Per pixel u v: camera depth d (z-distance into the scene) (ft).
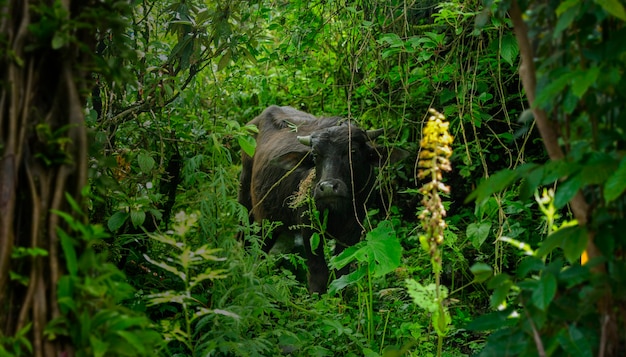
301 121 24.04
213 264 14.35
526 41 7.54
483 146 22.98
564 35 7.29
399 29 20.39
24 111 7.28
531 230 19.25
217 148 15.38
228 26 14.60
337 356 15.49
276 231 22.77
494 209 16.42
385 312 17.35
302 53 23.08
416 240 21.44
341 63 22.25
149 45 15.38
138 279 14.82
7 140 7.16
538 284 7.21
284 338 13.91
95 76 14.33
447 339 17.12
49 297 7.23
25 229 7.27
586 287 7.36
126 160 15.96
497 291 7.65
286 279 16.61
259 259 16.67
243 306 13.14
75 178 7.51
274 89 30.14
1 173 7.09
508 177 7.27
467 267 20.53
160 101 15.43
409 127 23.08
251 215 24.79
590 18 7.10
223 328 12.82
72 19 7.68
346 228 21.03
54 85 7.64
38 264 7.18
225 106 20.90
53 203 7.33
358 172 20.52
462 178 23.94
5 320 7.08
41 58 7.55
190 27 15.40
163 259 14.98
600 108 7.09
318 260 20.92
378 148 21.03
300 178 21.54
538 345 7.11
